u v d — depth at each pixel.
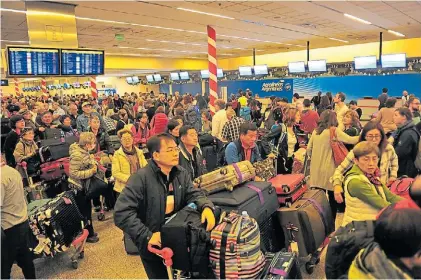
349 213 2.29
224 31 10.20
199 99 10.93
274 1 6.54
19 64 5.20
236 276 1.79
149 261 2.00
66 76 5.68
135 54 17.09
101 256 3.48
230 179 2.45
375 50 14.70
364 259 1.24
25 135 4.36
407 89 12.28
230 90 18.14
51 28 5.87
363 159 2.27
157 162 2.02
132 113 10.73
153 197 2.00
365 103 12.05
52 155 4.15
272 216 2.71
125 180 3.69
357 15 8.12
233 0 6.40
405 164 3.72
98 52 5.97
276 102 7.73
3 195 2.36
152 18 7.86
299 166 4.64
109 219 4.49
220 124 5.95
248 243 1.82
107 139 5.07
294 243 2.62
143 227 1.89
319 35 11.63
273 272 2.02
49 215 3.06
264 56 19.30
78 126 6.30
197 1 6.39
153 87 28.23
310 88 15.02
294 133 5.05
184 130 3.18
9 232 2.41
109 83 31.89
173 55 18.08
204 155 5.17
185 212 2.00
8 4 5.99
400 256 1.18
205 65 21.70
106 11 6.92
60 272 3.18
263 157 3.99
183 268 1.84
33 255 2.99
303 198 3.00
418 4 6.96
